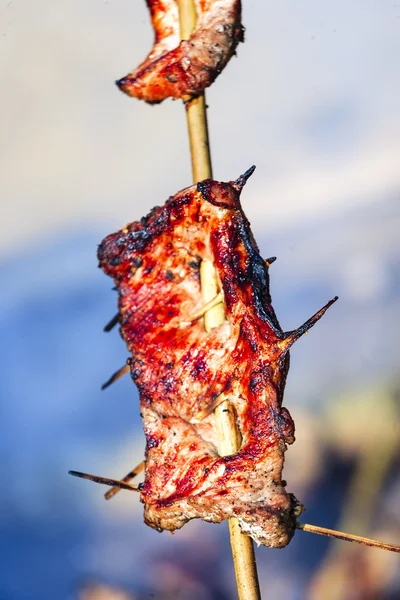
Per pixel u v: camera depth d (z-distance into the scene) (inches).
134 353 26.3
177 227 26.0
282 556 46.3
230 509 25.2
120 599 46.3
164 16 27.4
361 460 49.8
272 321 25.4
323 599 42.8
